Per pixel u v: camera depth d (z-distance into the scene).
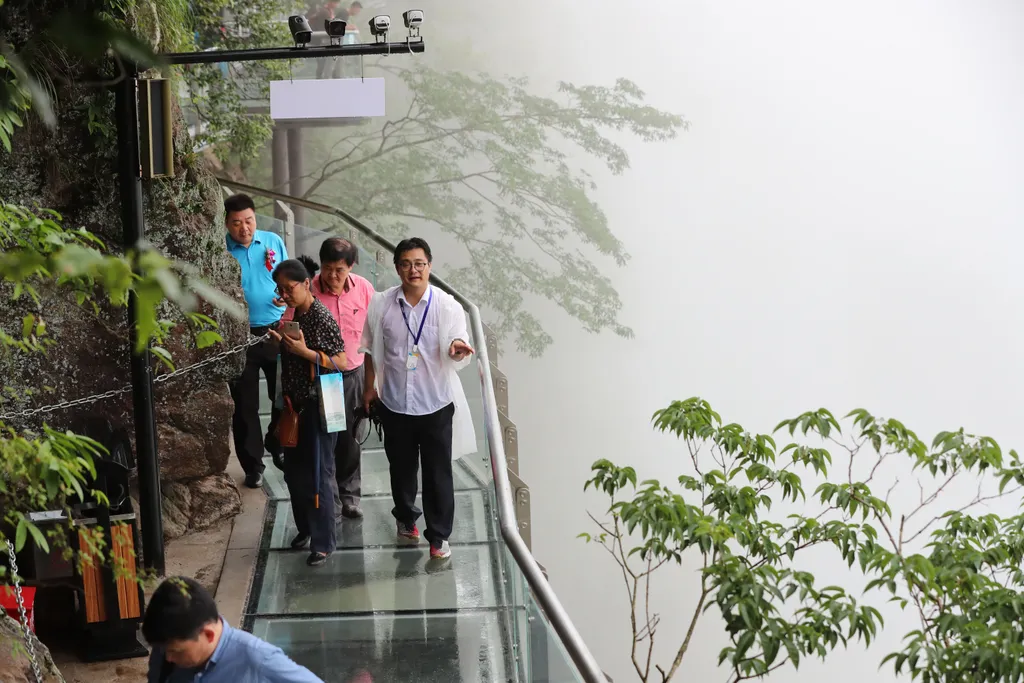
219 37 15.26
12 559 2.81
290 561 6.04
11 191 5.27
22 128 5.17
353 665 4.96
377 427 6.04
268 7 15.69
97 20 0.56
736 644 4.92
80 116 5.33
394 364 5.68
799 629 4.97
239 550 6.18
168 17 6.36
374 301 5.71
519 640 4.41
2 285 5.23
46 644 4.97
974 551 5.31
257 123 16.34
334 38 6.32
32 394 5.36
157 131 5.07
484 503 6.73
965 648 4.79
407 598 5.58
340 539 6.32
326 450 5.92
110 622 4.83
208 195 6.27
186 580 2.65
